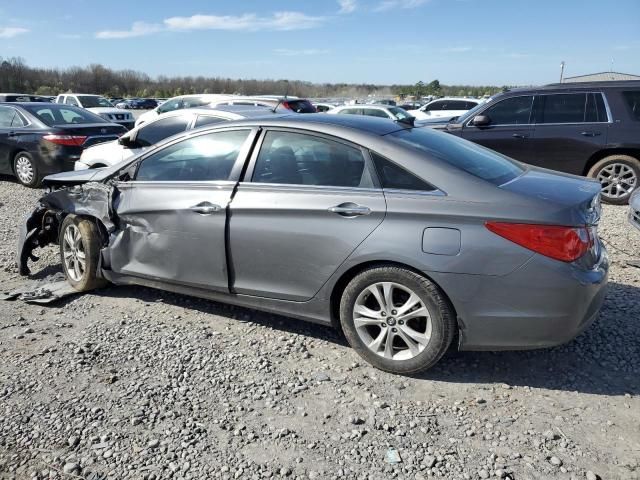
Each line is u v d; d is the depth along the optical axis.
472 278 3.05
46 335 4.00
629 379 3.31
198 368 3.50
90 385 3.32
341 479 2.53
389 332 3.35
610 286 4.70
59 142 9.69
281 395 3.20
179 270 4.09
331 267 3.42
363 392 3.22
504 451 2.70
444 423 2.92
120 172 4.53
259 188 3.71
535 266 2.97
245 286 3.82
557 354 3.61
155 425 2.93
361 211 3.29
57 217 4.92
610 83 8.13
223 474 2.57
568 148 8.23
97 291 4.87
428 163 3.27
